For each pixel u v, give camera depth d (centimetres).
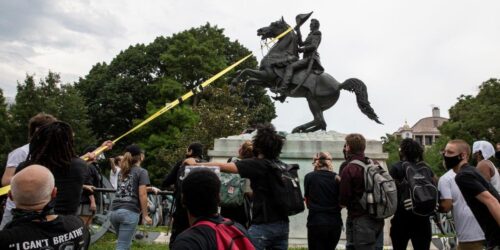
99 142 4019
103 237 950
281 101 1192
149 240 977
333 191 564
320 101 1166
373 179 525
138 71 4112
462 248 566
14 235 251
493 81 3856
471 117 3819
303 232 984
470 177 404
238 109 3075
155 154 3388
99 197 870
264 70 1185
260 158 494
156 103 3731
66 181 362
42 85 3341
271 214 477
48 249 257
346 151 582
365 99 1147
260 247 470
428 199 548
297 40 1225
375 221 537
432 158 5081
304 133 1109
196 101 3691
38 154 356
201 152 599
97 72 4381
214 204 272
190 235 256
